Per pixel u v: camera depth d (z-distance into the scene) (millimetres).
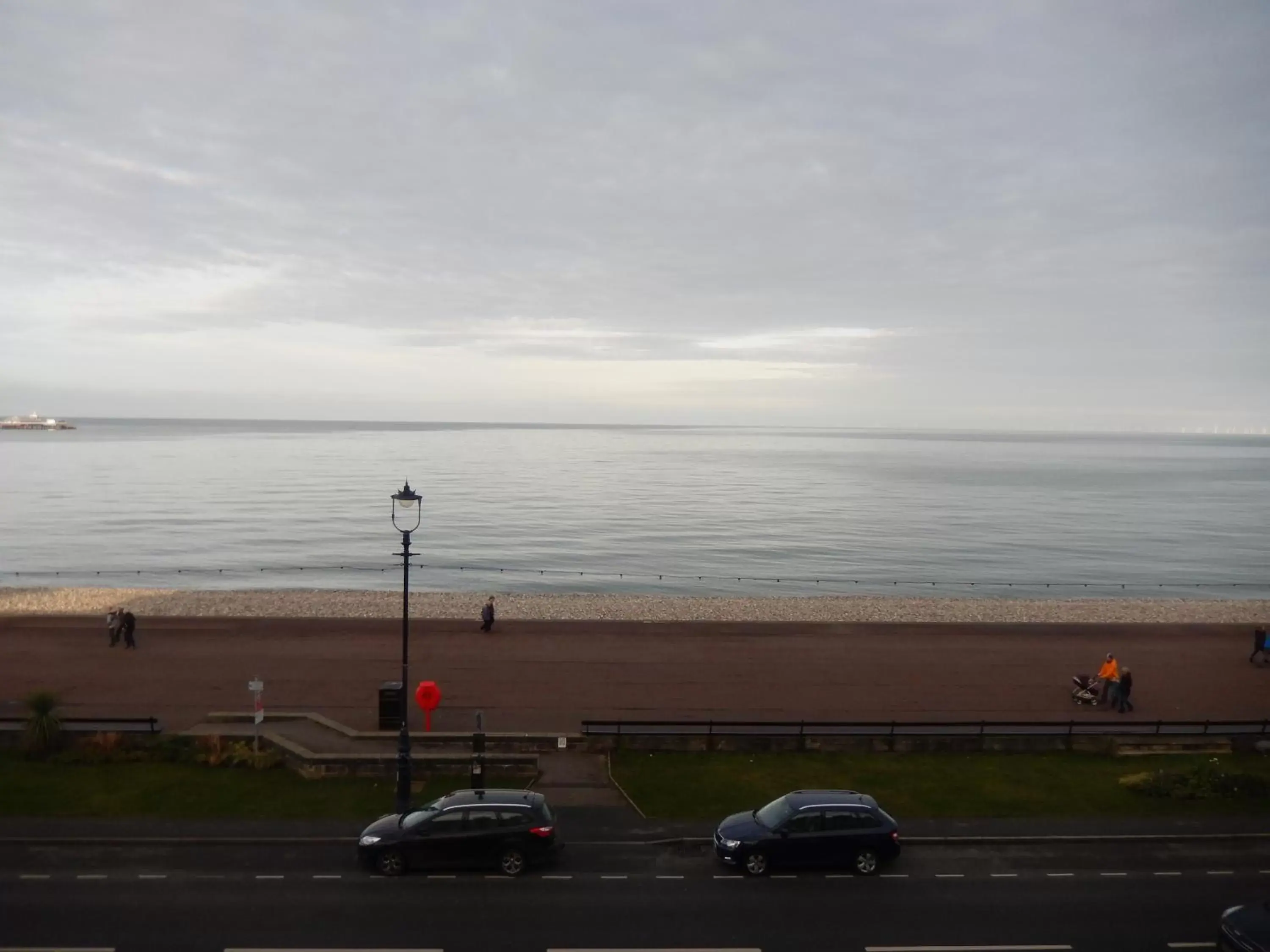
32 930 13422
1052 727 23422
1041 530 87188
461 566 62875
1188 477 167750
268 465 154000
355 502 98750
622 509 97812
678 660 30094
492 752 21500
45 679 26875
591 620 35250
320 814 17953
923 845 16953
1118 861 16391
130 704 24750
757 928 13797
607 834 17219
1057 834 17375
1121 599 48438
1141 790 19531
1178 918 14320
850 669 29484
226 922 13742
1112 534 85375
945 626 35094
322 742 21531
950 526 89062
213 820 17562
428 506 97312
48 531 75562
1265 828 17844
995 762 21438
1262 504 115562
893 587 59125
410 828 15555
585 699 26016
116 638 30250
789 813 15969
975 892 15086
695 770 20609
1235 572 67000
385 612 38875
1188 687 28234
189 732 21625
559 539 75250
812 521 90000
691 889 15070
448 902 14492
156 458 165375
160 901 14383
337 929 13586
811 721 24484
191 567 61188
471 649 30891
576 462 185250
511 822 15617
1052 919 14219
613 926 13789
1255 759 21938
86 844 16484
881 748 22031
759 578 59281
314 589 50281
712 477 147875
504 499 106688
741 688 27375
